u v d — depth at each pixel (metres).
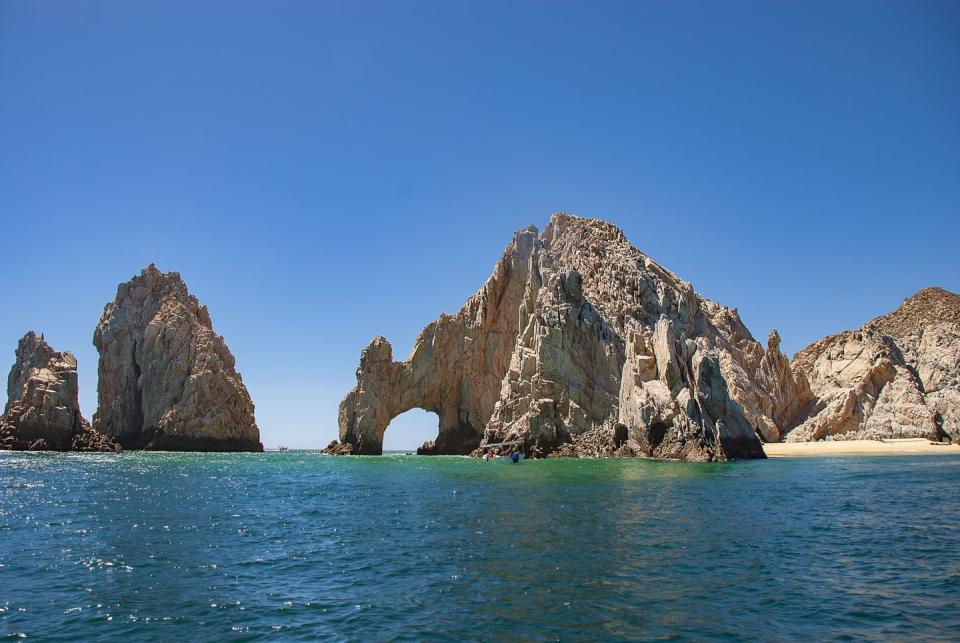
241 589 22.09
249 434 144.88
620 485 50.50
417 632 17.42
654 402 82.25
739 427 81.44
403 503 43.31
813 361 138.00
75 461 98.00
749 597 19.94
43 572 24.81
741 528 31.19
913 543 27.67
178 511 41.62
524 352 101.00
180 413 136.88
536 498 43.16
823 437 113.31
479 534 30.61
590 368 96.75
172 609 19.92
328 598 20.83
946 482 51.94
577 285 100.88
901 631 16.95
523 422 94.62
